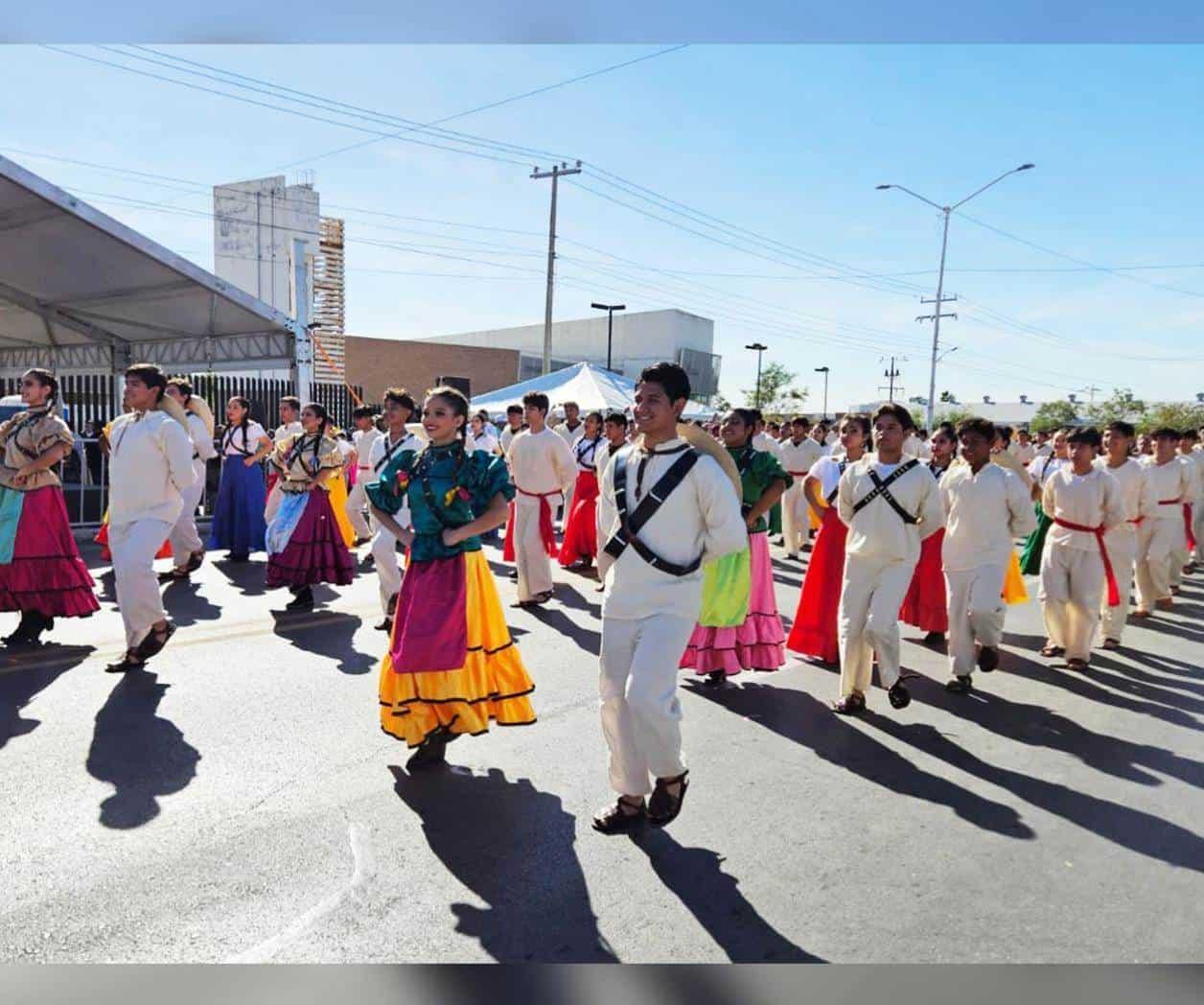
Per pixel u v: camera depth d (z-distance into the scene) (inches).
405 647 164.1
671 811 146.5
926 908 129.6
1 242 552.1
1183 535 392.8
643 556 143.9
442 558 167.6
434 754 174.2
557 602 333.1
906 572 211.3
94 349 810.8
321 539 300.7
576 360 2514.8
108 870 133.2
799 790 170.9
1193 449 495.8
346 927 120.0
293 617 295.0
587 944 118.0
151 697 210.1
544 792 164.9
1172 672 266.1
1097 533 264.7
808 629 260.5
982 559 236.1
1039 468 440.5
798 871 139.4
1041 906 130.9
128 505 229.5
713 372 2487.7
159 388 234.5
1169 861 145.7
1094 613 264.2
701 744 194.4
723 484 143.0
